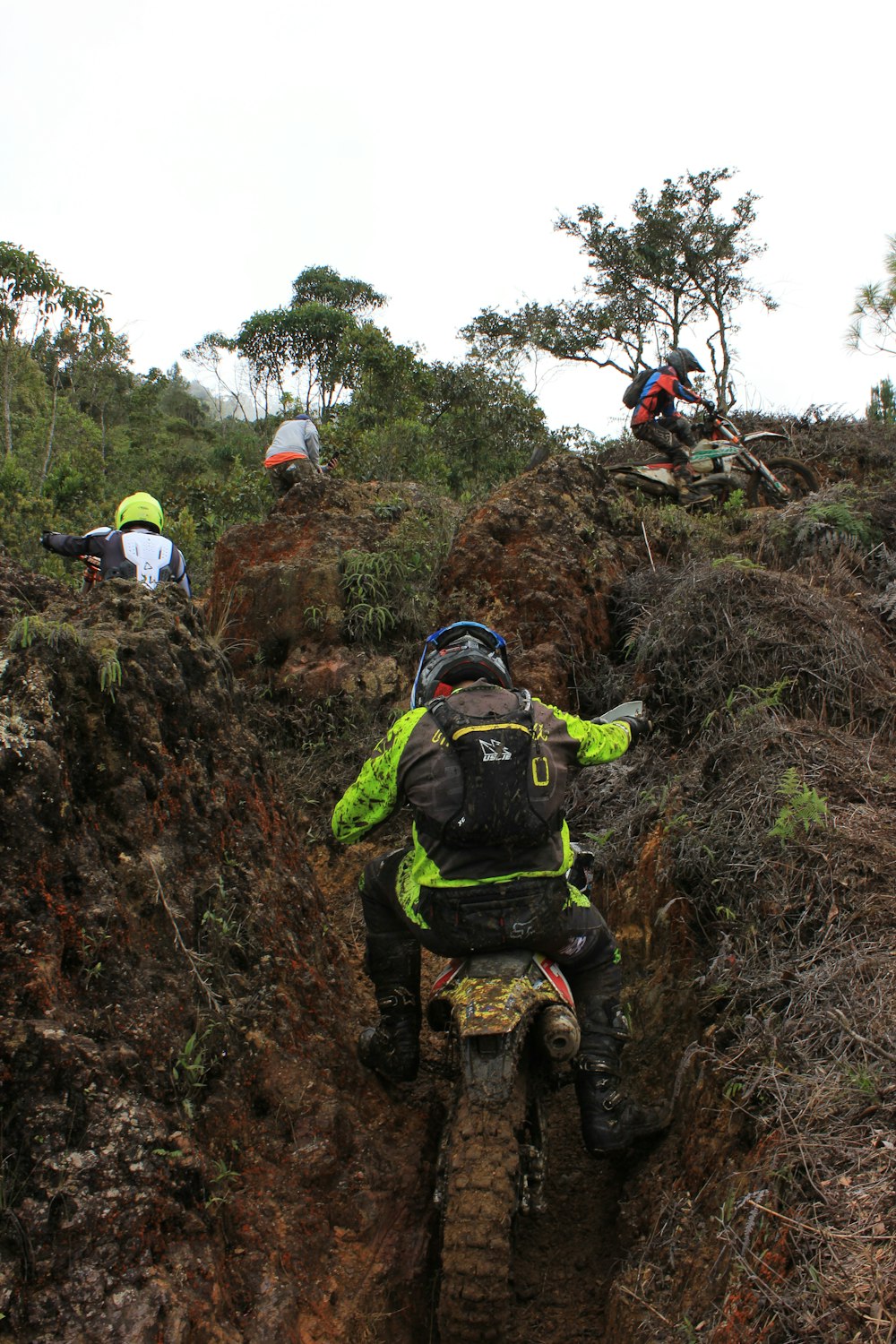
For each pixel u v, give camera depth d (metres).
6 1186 2.43
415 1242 3.16
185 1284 2.54
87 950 2.89
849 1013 3.08
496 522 6.37
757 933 3.61
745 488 9.30
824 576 6.29
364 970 4.41
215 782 3.63
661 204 22.67
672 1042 3.74
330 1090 3.36
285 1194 3.03
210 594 6.75
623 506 7.10
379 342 16.02
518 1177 2.96
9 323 15.10
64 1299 2.38
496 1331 2.70
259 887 3.60
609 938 3.57
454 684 3.61
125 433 33.09
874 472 11.12
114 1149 2.61
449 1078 3.80
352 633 6.12
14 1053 2.55
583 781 5.11
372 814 3.49
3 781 2.87
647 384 9.09
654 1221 3.14
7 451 15.98
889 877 3.57
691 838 4.11
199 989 3.14
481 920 3.17
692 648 5.43
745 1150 3.02
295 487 7.03
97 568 5.48
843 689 5.00
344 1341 2.81
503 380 17.52
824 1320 2.25
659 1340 2.70
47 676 3.12
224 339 37.47
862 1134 2.67
